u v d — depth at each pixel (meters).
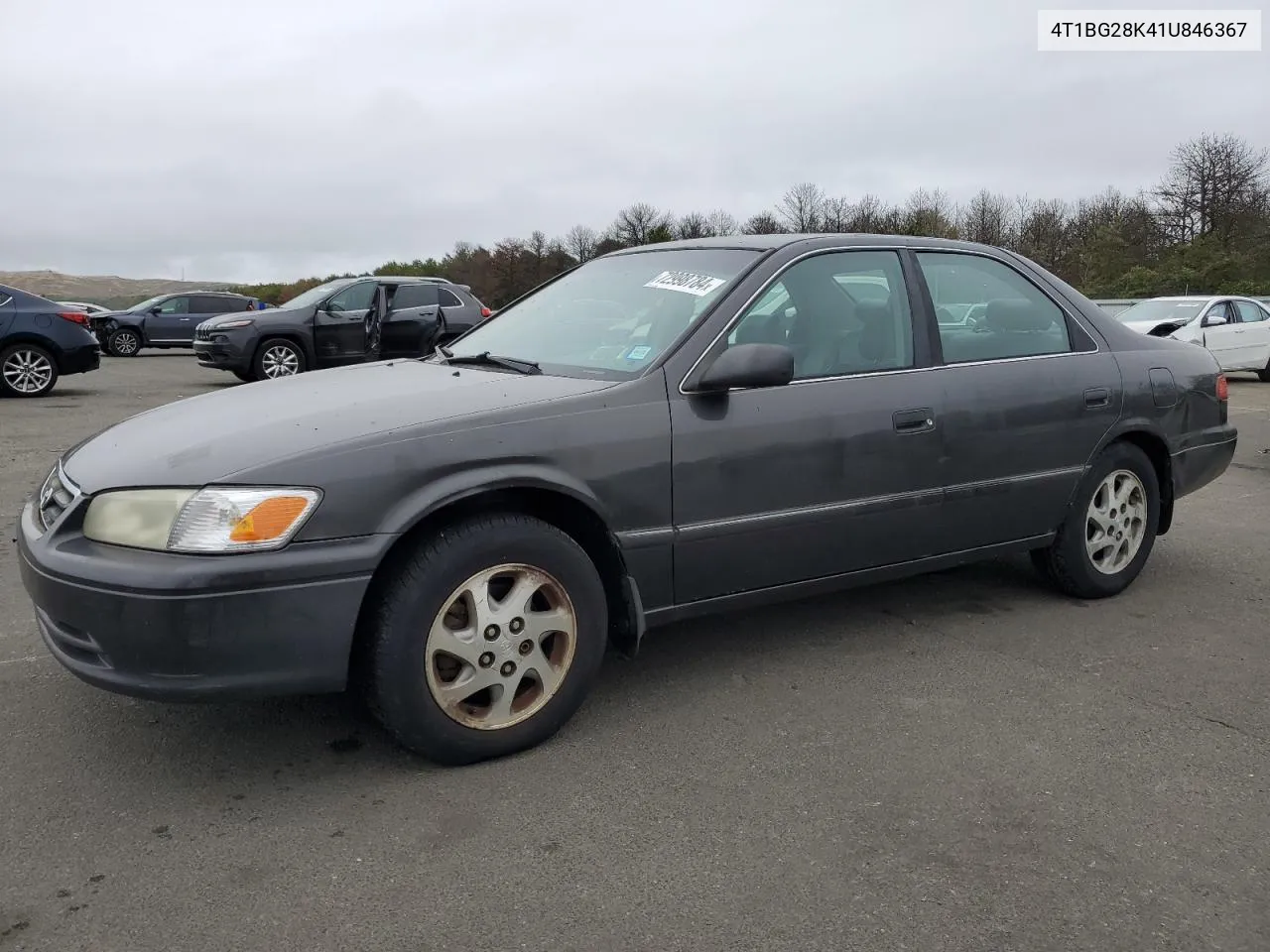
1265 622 4.41
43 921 2.26
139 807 2.76
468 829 2.66
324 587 2.69
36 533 2.92
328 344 14.78
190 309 26.55
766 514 3.48
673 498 3.28
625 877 2.45
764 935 2.24
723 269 3.74
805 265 3.77
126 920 2.26
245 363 14.31
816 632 4.21
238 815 2.72
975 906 2.35
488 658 2.97
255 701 3.45
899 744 3.18
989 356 4.15
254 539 2.62
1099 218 49.06
